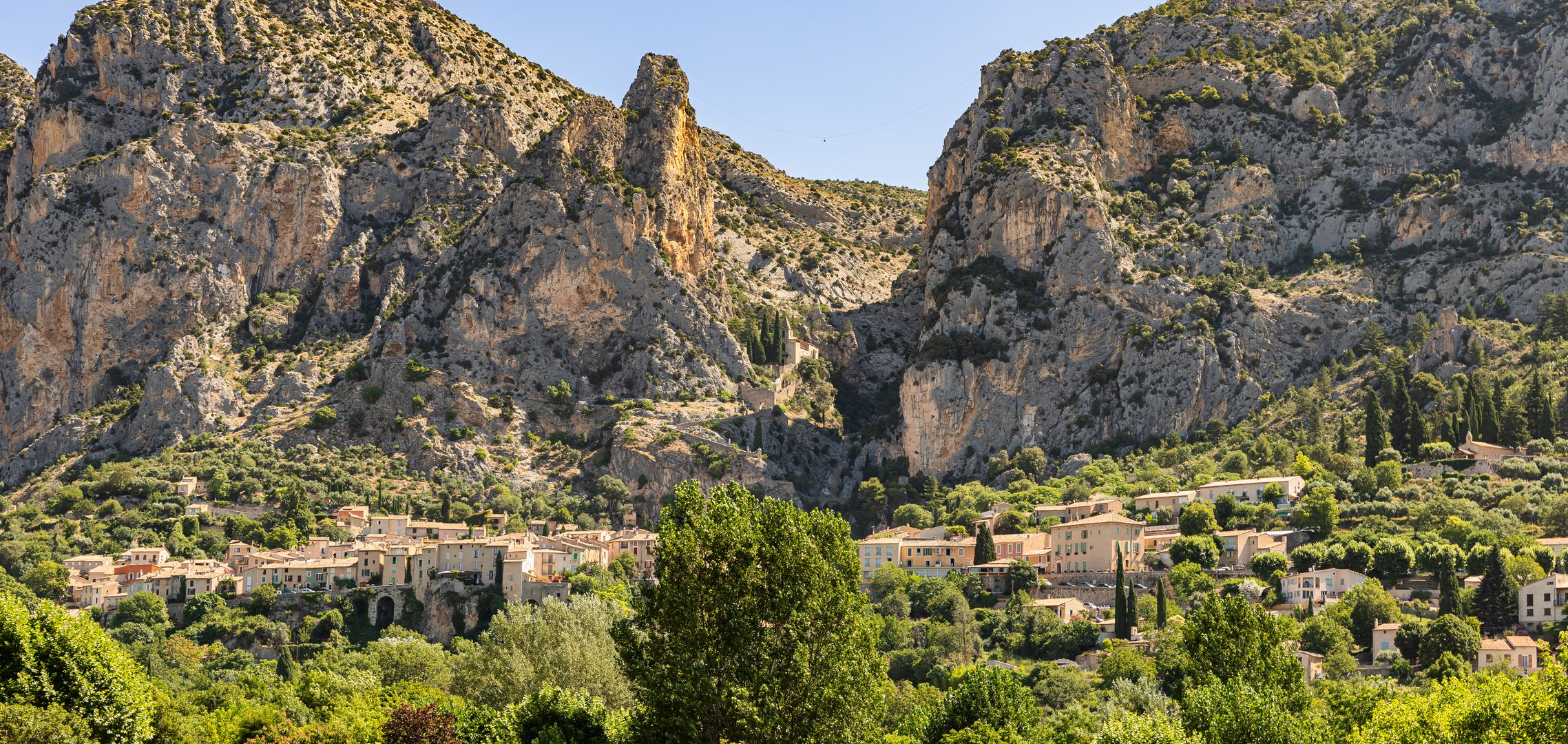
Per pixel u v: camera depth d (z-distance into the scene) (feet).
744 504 408.26
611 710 497.87
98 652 410.11
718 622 384.68
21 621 401.70
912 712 493.77
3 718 363.97
